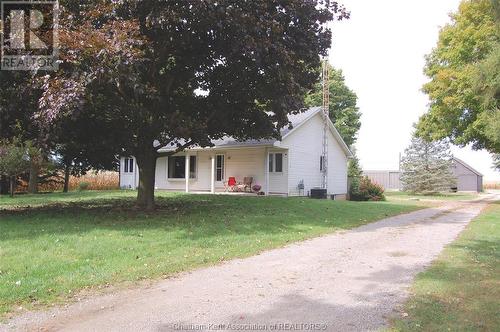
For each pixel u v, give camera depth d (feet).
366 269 24.34
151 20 35.37
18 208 49.83
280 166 81.97
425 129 98.17
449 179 130.72
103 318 16.31
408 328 15.15
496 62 47.14
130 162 107.04
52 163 79.92
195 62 45.55
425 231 38.99
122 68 32.58
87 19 36.24
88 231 32.60
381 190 101.50
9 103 38.04
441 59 91.56
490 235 36.65
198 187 92.12
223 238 32.19
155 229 34.47
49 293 18.88
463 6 80.59
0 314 16.47
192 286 20.67
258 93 45.29
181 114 42.83
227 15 36.06
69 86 31.76
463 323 15.65
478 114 79.97
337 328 15.35
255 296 19.17
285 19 42.50
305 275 22.95
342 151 101.81
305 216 45.55
